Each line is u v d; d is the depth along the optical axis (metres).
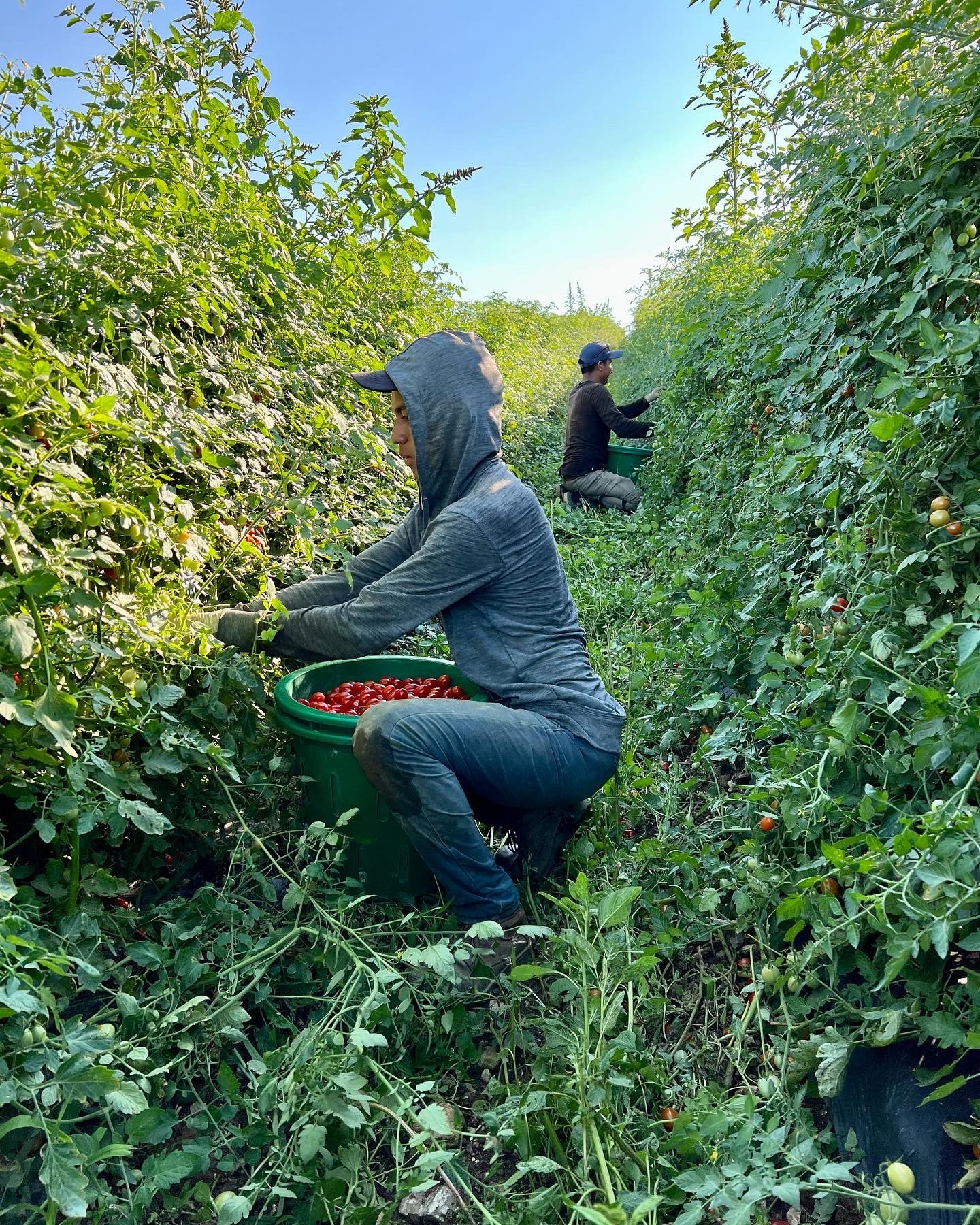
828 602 2.38
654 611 4.28
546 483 8.53
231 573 2.74
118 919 1.99
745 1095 1.77
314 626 2.51
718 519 4.47
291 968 2.09
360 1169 1.67
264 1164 1.62
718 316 5.36
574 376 17.36
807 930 2.16
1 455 1.78
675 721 3.28
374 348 4.37
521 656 2.46
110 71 3.25
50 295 2.42
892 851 1.65
